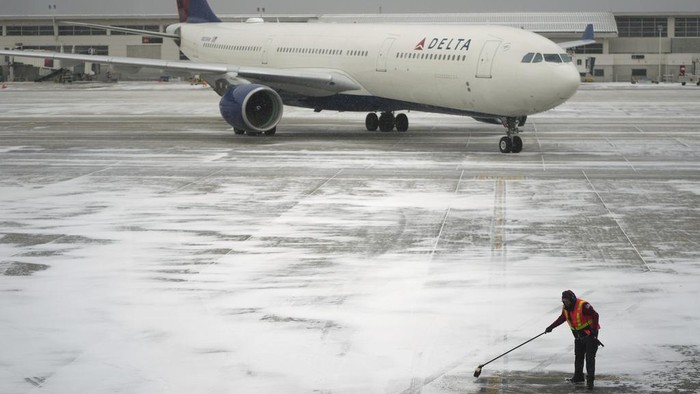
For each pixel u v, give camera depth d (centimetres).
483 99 4338
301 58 5416
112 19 16700
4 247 2450
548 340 1700
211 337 1722
